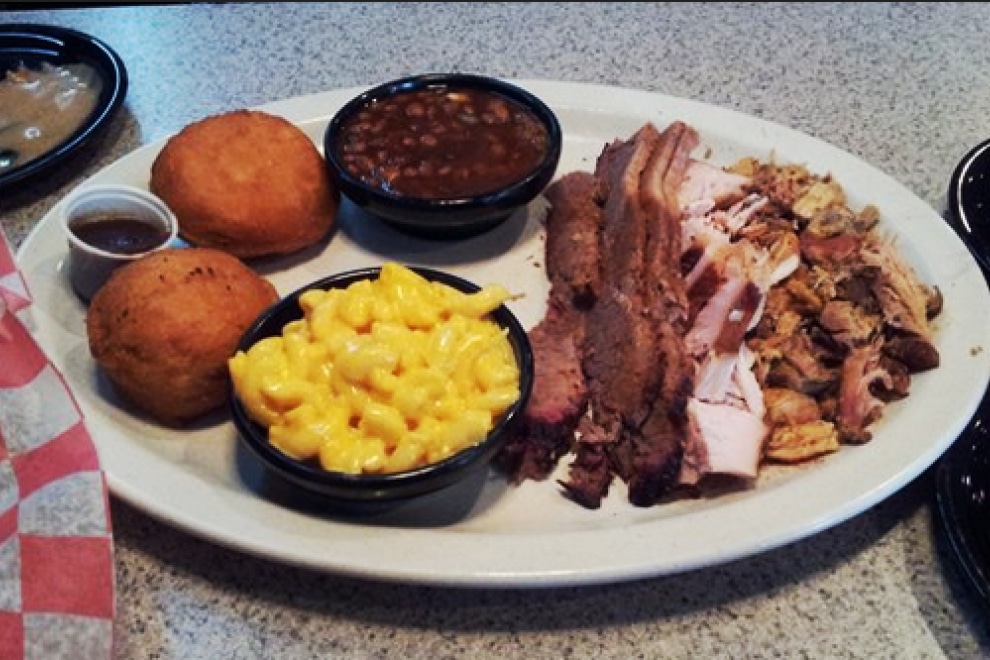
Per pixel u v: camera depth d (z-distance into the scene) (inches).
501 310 18.7
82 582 14.9
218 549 17.0
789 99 25.7
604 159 23.0
